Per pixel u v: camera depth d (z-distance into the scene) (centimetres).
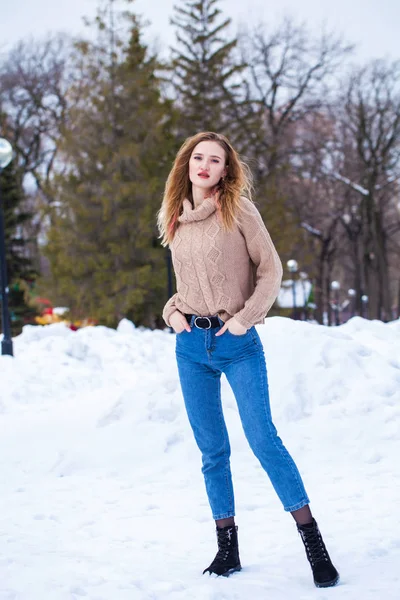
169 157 2680
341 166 3684
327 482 462
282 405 576
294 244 3109
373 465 498
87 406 767
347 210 3947
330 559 284
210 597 258
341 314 5741
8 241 2880
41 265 3556
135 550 338
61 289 2580
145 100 2683
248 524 378
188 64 3238
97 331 1195
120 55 2742
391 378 596
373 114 3488
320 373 599
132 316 2562
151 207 2509
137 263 2548
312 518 282
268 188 3012
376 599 248
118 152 2559
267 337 638
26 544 348
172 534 369
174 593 266
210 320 295
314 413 573
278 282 294
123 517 409
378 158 3544
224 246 294
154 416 599
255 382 291
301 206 3644
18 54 3866
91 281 2586
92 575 290
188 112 3153
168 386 630
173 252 304
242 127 3194
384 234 3744
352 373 602
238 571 299
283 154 3531
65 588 268
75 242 2577
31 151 3859
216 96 3192
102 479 519
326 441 535
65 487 496
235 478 487
